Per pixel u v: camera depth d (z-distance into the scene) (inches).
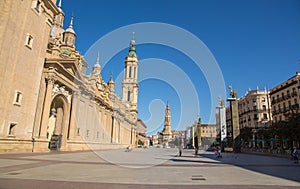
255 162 780.0
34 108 916.0
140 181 332.2
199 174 431.2
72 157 775.1
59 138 1188.5
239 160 875.4
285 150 1601.9
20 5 841.5
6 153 727.1
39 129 964.0
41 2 968.3
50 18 1047.0
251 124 2810.0
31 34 904.9
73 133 1293.1
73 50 1571.1
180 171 478.0
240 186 304.7
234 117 1624.0
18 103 820.0
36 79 936.3
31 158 637.9
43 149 941.2
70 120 1282.0
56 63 1021.8
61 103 1241.4
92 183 303.0
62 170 427.5
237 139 1584.6
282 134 1553.9
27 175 348.5
